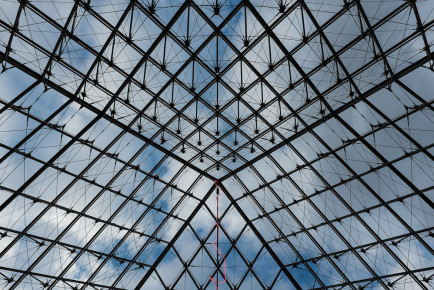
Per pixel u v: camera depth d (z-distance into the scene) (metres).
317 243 23.31
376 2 14.93
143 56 17.44
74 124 18.39
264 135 21.77
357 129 18.98
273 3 16.03
